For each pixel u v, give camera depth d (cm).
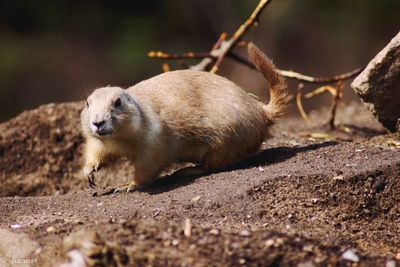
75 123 1524
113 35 3428
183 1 3462
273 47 3203
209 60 1709
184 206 1017
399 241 980
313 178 1062
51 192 1486
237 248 852
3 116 3072
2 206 1095
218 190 1046
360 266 867
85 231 873
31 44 3356
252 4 3362
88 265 830
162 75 1219
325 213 1022
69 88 3139
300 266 848
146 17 3491
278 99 1205
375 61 1257
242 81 3019
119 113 1090
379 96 1283
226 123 1155
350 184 1058
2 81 3142
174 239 863
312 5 3281
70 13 3478
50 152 1513
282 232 916
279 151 1213
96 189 1196
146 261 831
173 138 1168
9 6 3422
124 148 1140
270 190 1045
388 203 1053
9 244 934
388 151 1155
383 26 3203
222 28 3388
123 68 3250
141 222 898
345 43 3181
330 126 1548
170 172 1312
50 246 904
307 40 3212
